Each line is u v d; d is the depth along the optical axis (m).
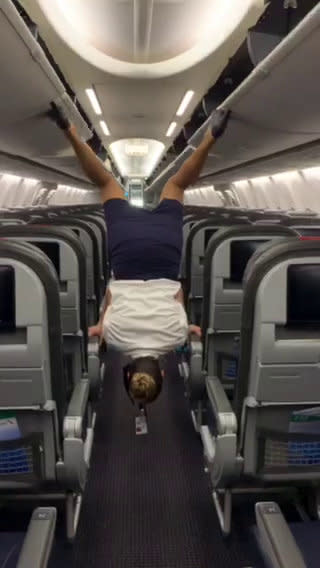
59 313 2.10
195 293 4.58
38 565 1.67
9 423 2.22
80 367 3.43
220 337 3.46
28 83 3.81
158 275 2.55
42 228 3.21
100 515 2.98
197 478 3.39
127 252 2.58
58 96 4.66
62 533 2.79
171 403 4.64
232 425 2.32
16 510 2.95
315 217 5.88
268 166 9.27
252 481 2.46
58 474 2.33
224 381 3.58
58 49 3.88
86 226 4.50
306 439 2.35
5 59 3.12
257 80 3.79
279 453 2.39
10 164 8.51
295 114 4.45
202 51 3.91
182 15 3.26
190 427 4.15
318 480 2.43
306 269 2.28
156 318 2.43
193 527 2.88
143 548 2.71
